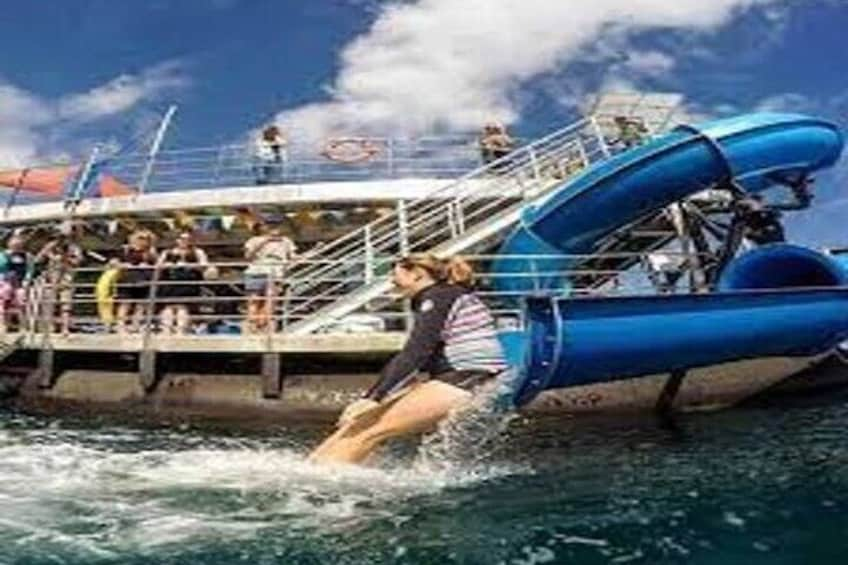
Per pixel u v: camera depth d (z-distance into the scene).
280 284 16.31
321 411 14.73
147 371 15.50
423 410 8.55
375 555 6.28
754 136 15.52
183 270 16.55
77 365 16.62
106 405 15.88
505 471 9.29
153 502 7.41
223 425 14.23
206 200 20.73
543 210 15.95
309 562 6.12
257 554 6.25
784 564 6.03
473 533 6.79
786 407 14.12
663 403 13.99
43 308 16.92
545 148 18.72
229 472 8.48
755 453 10.10
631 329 12.32
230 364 15.56
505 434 11.73
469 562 6.16
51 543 6.37
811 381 15.23
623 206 15.64
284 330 15.59
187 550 6.29
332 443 8.84
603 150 18.34
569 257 15.19
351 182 20.30
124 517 7.00
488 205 18.31
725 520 7.05
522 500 7.86
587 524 7.03
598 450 10.85
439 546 6.48
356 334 14.62
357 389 14.77
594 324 12.08
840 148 16.39
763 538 6.57
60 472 8.34
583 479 8.86
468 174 18.30
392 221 20.09
